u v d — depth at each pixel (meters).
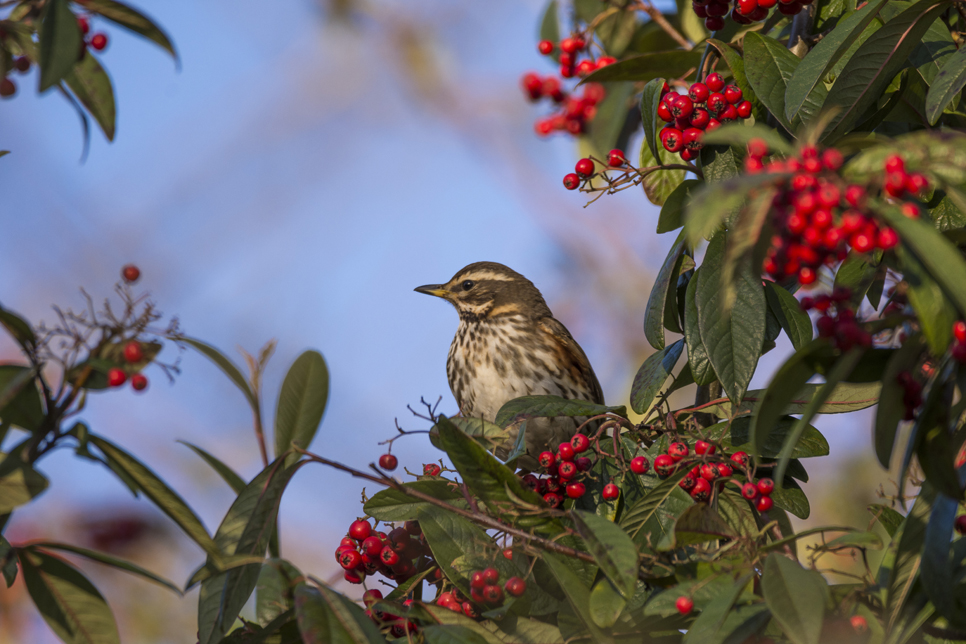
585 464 8.64
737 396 7.74
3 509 5.80
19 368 6.50
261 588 8.09
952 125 8.32
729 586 6.05
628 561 5.89
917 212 4.65
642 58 10.30
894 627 5.82
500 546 7.71
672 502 7.70
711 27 9.02
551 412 8.87
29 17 8.35
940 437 5.57
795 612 5.30
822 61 7.09
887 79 7.46
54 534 15.80
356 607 6.05
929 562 5.70
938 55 7.83
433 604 7.38
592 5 13.84
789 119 7.01
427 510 7.96
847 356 4.99
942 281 4.29
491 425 8.48
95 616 6.94
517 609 7.46
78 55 6.83
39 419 6.77
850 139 5.03
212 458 9.45
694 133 8.30
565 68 12.35
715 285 8.09
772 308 8.62
